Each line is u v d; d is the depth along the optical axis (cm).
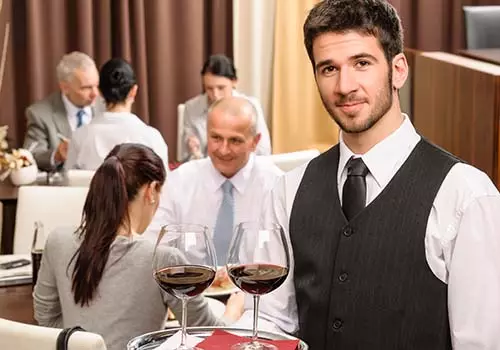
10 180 479
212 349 174
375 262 196
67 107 552
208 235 190
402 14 701
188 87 659
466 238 188
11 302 313
